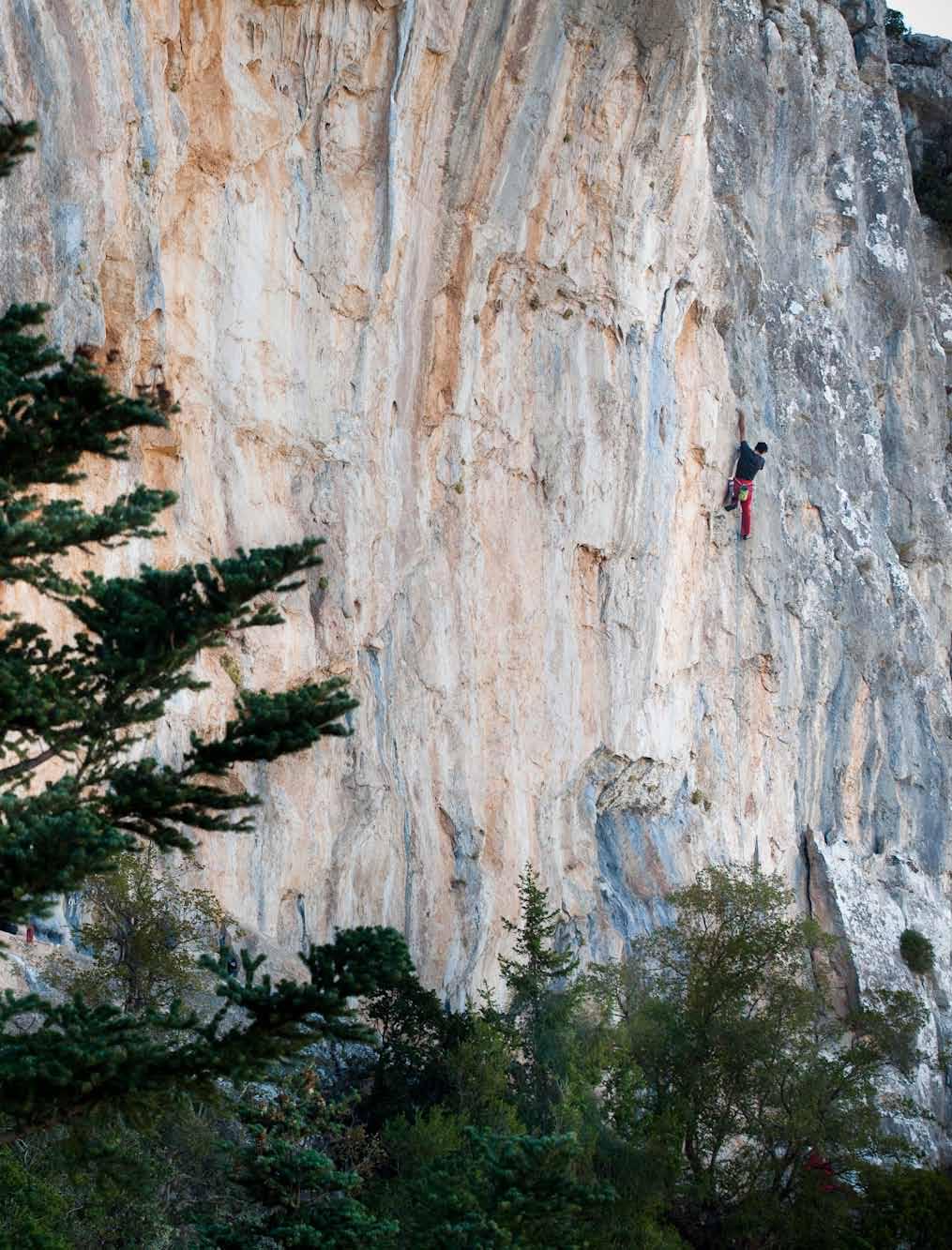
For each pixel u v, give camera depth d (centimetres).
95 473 4350
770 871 9300
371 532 5631
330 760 5488
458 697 6178
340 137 5450
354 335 5566
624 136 6931
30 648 2484
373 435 5688
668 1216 5400
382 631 5762
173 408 2422
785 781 9469
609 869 7581
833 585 10025
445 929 6022
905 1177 5691
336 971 2239
